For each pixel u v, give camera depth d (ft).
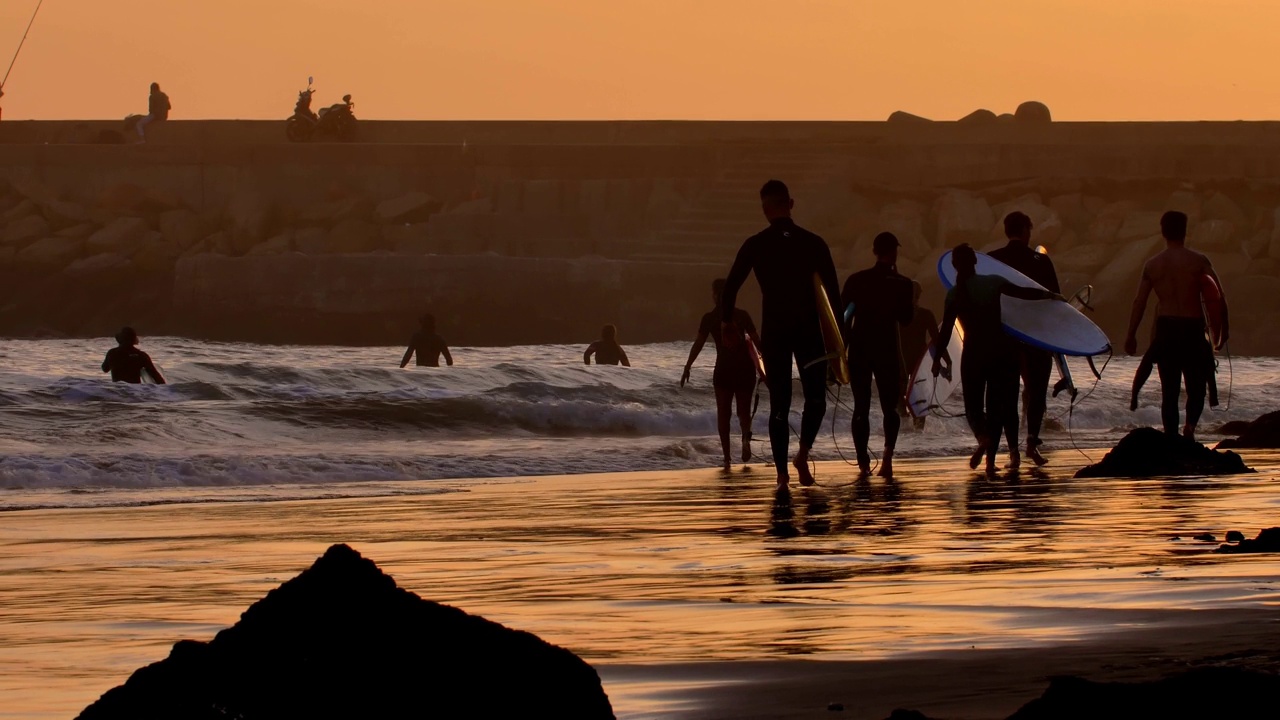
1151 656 22.38
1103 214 313.53
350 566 16.90
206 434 91.30
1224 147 320.70
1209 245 304.09
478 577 35.01
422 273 318.04
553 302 313.32
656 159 351.87
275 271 327.88
